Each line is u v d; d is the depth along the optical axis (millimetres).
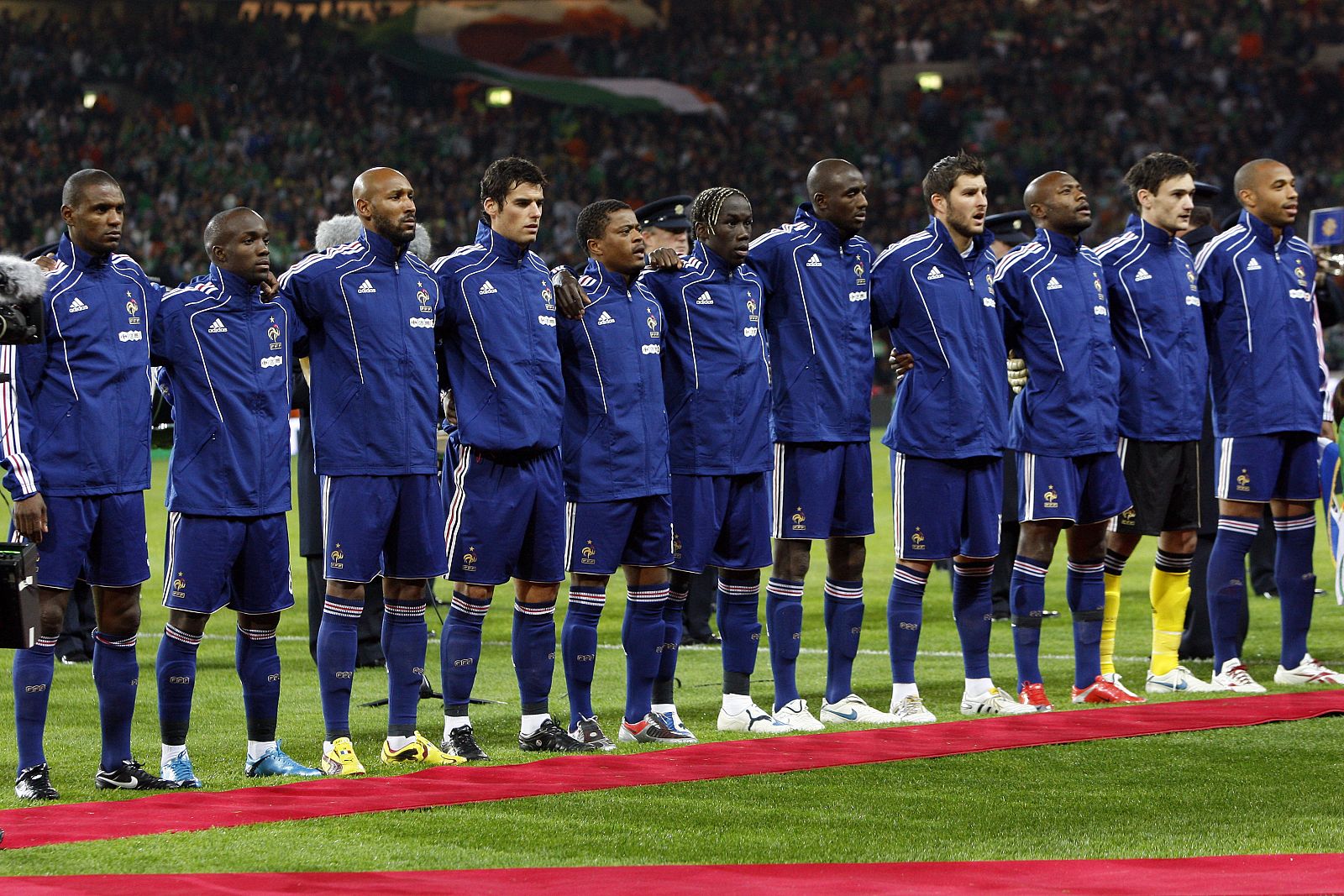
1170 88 131500
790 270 24297
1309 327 28016
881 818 17703
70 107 132875
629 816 17750
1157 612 27922
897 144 132125
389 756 21906
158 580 47188
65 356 19500
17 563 16859
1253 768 20281
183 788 20172
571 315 22484
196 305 20438
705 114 138000
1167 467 26922
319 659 21422
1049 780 19688
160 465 87750
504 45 141375
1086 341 25891
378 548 21328
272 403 20750
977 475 25062
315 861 15680
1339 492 28453
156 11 144500
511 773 20219
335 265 21297
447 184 131250
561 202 127438
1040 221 26328
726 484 23844
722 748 21875
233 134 133625
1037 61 135500
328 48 142375
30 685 19578
